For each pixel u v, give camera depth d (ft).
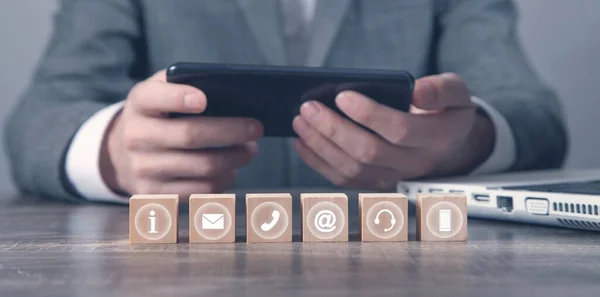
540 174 3.15
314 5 5.38
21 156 3.79
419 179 3.04
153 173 3.02
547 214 2.16
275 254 1.75
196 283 1.35
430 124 2.82
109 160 3.26
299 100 2.56
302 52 5.53
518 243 1.92
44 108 4.03
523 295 1.22
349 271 1.49
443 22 6.01
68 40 5.06
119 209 3.18
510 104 4.31
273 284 1.34
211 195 2.04
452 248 1.85
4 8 7.00
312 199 2.00
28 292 1.28
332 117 2.69
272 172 5.47
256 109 2.66
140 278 1.41
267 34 5.30
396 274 1.44
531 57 7.73
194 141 2.77
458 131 2.97
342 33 5.49
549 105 4.62
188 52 5.46
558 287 1.29
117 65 5.17
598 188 2.24
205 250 1.83
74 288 1.31
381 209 2.00
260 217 1.99
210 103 2.56
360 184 3.50
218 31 5.46
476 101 3.75
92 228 2.37
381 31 5.60
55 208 3.23
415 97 2.71
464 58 5.73
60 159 3.42
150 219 1.97
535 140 4.05
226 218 1.99
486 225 2.34
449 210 2.00
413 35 5.65
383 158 2.92
